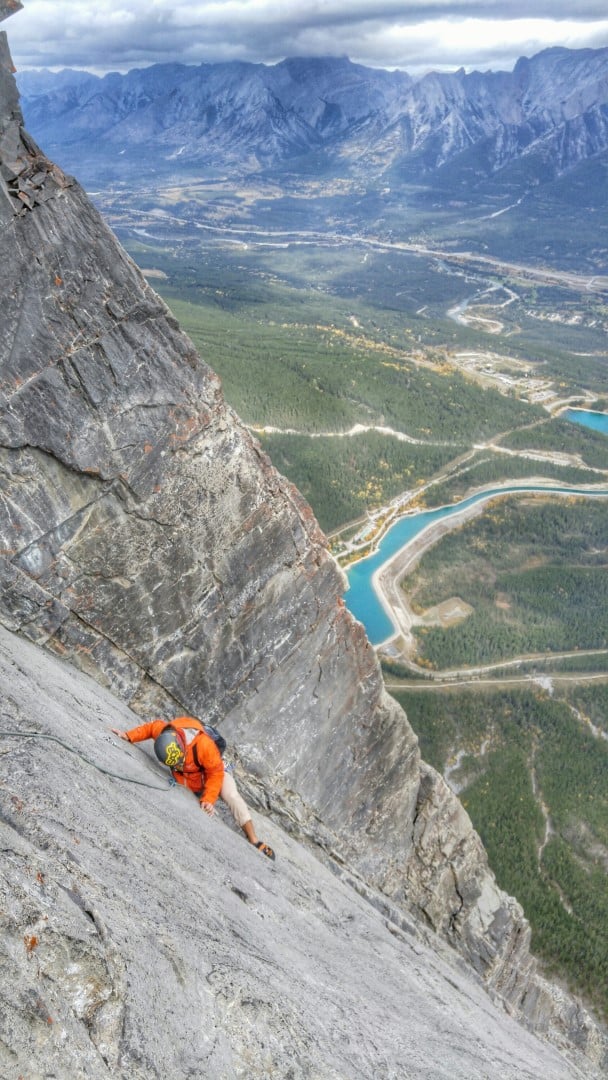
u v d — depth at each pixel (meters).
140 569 15.61
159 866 7.43
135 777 9.77
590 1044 28.39
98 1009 4.68
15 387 13.62
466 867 25.36
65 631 14.91
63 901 5.21
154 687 16.62
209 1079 4.94
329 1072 5.83
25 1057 3.94
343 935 11.55
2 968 4.27
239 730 18.48
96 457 14.45
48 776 7.18
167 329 14.98
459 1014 11.67
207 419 15.73
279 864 12.62
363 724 21.25
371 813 22.42
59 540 14.46
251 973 6.56
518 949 26.41
